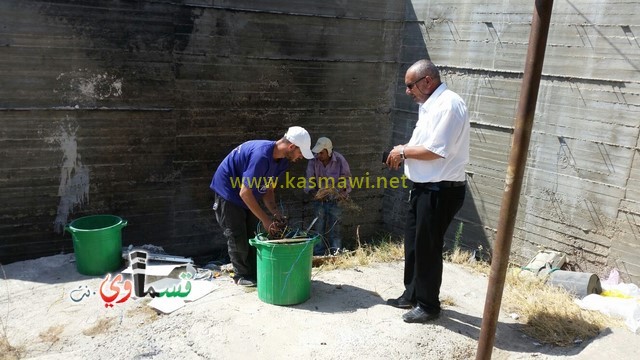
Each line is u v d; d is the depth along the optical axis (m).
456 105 3.11
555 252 5.10
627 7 4.41
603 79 4.63
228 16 5.49
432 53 6.19
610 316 3.86
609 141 4.64
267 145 3.72
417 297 3.54
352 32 6.25
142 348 3.20
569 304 3.99
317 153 5.74
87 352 3.15
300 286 3.79
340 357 3.12
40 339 3.36
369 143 6.77
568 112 4.93
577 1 4.75
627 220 4.58
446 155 3.09
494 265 2.41
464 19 5.75
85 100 4.93
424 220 3.30
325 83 6.26
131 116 5.18
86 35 4.80
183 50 5.32
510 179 2.27
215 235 5.99
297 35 5.93
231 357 3.12
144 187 5.41
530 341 3.51
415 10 6.32
